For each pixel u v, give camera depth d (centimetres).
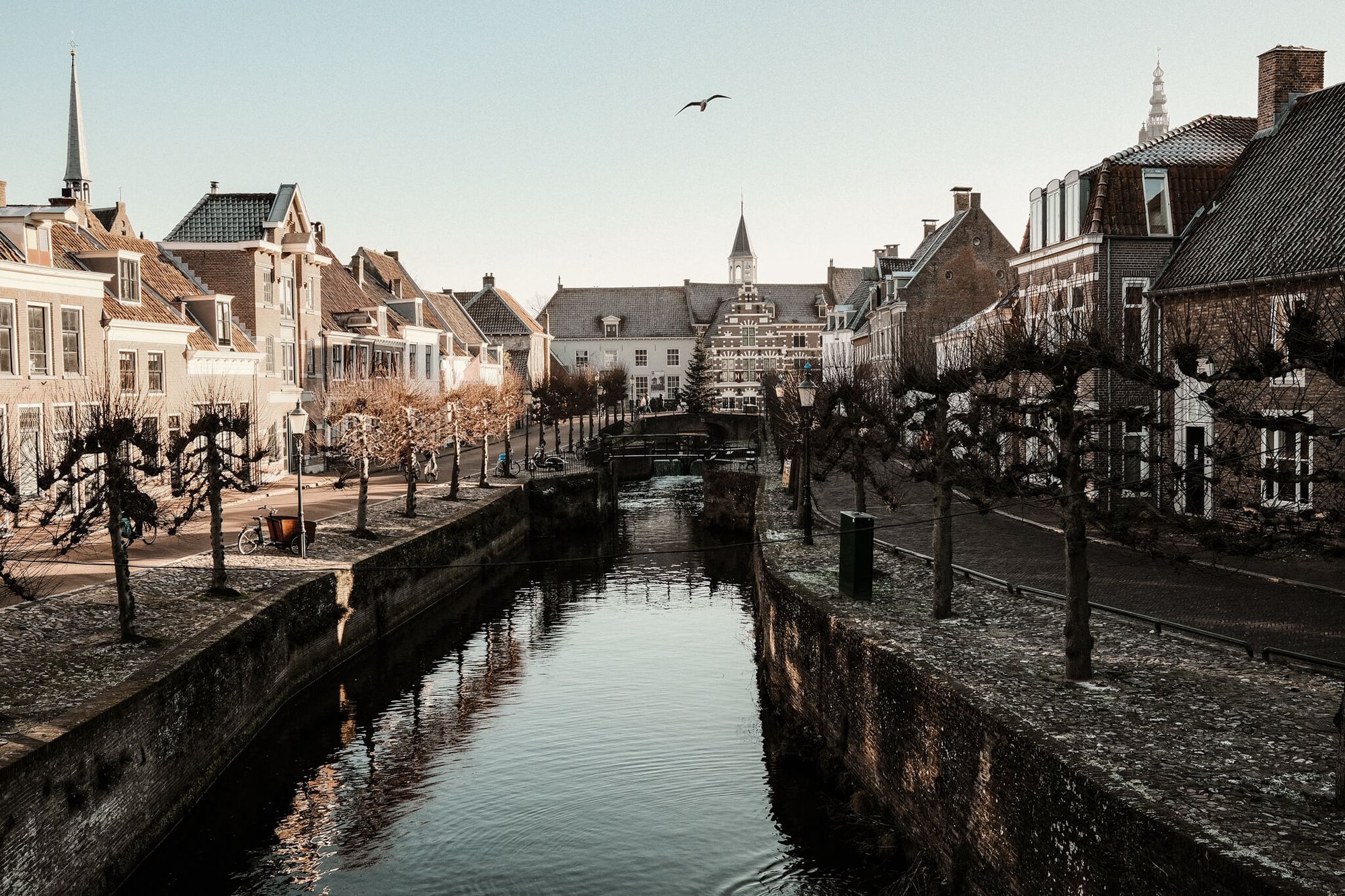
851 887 1492
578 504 5059
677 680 2564
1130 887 1044
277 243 4806
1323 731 1306
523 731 2194
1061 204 3456
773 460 6088
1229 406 1341
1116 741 1259
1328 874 901
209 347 4162
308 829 1730
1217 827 1006
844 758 1853
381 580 2886
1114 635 1798
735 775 1922
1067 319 2180
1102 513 1582
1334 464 1327
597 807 1802
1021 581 2320
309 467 5059
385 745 2119
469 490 4544
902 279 7044
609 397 9369
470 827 1733
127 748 1518
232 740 1945
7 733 1346
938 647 1728
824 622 1962
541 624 3188
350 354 5688
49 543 2853
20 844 1234
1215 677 1541
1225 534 1371
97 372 3353
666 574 4016
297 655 2336
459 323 8125
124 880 1503
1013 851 1253
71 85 5309
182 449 2245
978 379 2172
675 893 1505
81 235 3897
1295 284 1953
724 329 11244
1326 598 2020
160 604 2180
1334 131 2781
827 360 9075
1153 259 3138
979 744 1341
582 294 12694
